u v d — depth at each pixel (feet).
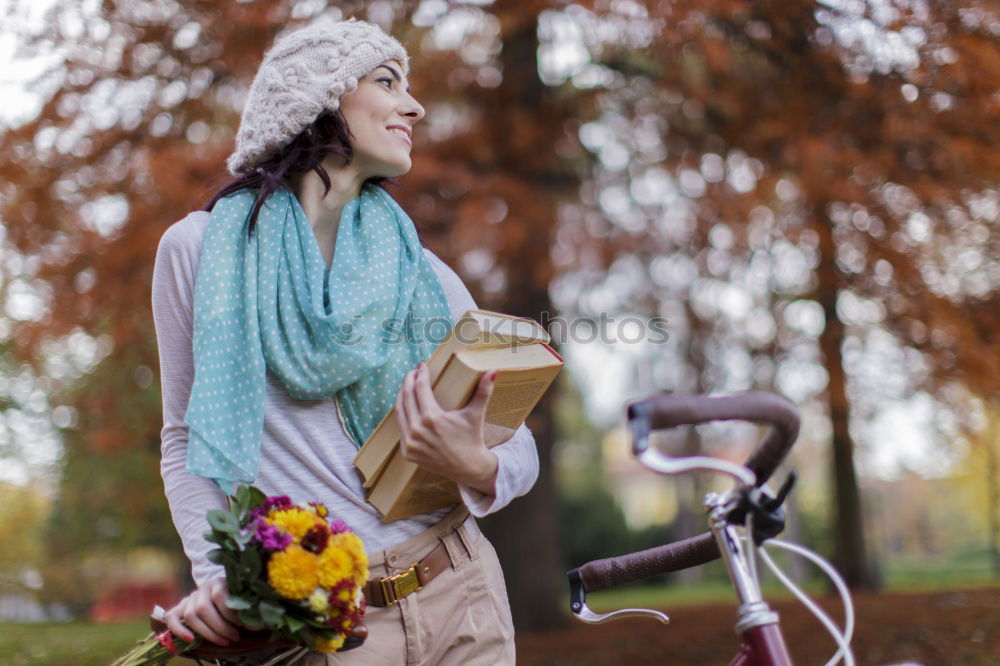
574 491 87.86
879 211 23.61
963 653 22.57
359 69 6.50
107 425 31.65
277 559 5.20
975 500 68.44
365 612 5.80
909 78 21.47
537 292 28.55
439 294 6.80
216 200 6.64
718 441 36.58
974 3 20.47
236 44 22.91
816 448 57.11
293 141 6.58
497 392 5.86
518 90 27.45
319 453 6.10
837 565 40.24
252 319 5.99
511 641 6.53
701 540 5.46
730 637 28.55
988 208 23.35
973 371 24.49
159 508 58.95
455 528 6.34
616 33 24.09
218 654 5.56
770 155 24.54
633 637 29.86
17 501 67.05
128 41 22.53
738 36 23.11
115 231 23.22
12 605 67.51
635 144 28.78
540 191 26.89
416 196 25.31
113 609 70.74
